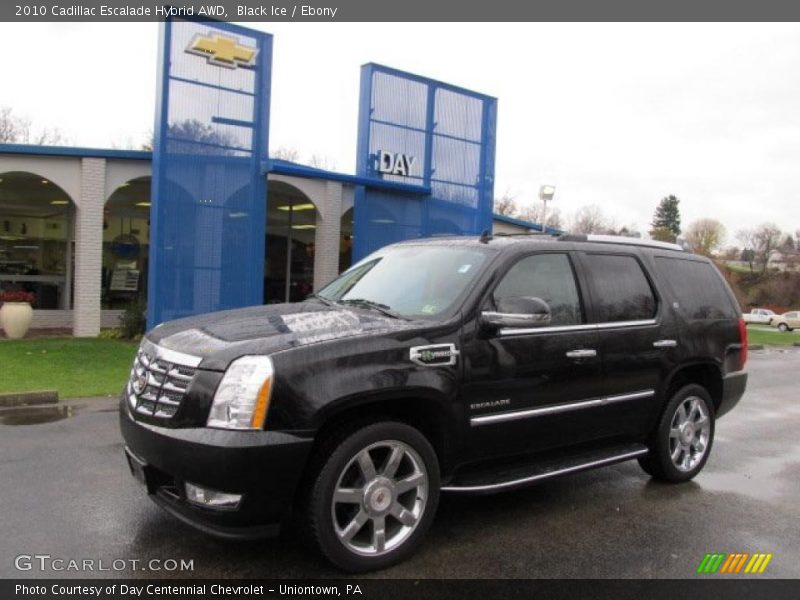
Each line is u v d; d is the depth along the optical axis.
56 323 17.39
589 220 80.94
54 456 5.69
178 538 4.06
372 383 3.69
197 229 12.98
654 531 4.54
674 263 5.81
